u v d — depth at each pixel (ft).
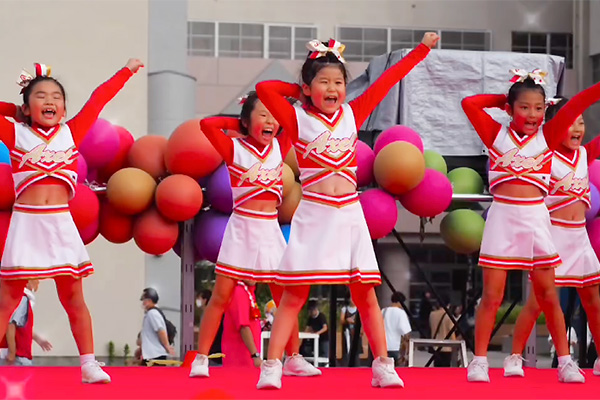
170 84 49.78
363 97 15.66
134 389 15.29
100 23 47.06
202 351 17.54
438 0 62.90
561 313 16.94
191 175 22.49
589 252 18.85
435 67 24.73
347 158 15.24
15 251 16.06
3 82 45.39
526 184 16.76
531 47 63.36
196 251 23.09
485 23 63.05
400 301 26.66
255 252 17.84
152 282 47.21
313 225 15.07
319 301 54.24
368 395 14.30
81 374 16.65
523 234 16.69
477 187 23.84
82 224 21.67
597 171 23.50
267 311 37.81
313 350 38.68
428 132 24.70
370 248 15.15
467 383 16.42
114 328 46.21
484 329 16.89
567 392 15.14
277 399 13.76
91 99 16.84
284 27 61.98
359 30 62.44
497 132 16.99
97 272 46.16
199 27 61.26
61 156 16.30
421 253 64.03
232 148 17.87
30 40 45.85
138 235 22.44
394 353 33.45
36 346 44.80
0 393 14.67
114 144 22.88
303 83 15.39
